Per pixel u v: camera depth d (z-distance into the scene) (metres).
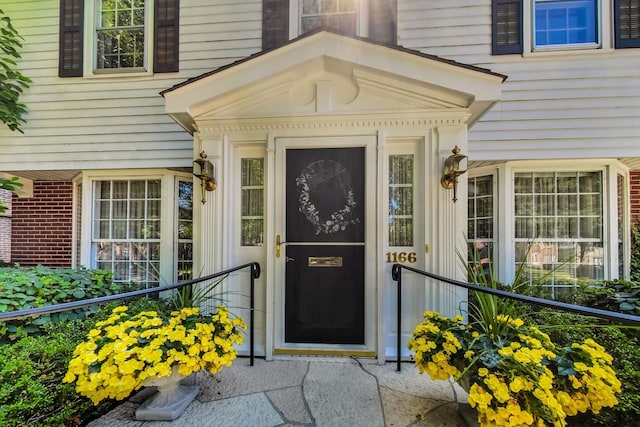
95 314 3.21
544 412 1.57
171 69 4.43
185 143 4.45
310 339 2.94
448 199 2.87
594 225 4.21
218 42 4.37
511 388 1.60
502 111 4.05
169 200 4.72
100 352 1.83
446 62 2.68
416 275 2.96
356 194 2.97
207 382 2.41
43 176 5.20
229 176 3.09
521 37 3.98
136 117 4.50
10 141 4.63
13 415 1.72
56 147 4.57
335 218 2.98
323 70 2.97
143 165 4.49
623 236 4.40
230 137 3.08
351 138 2.97
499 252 4.36
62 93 4.57
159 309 3.45
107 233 4.86
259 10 4.32
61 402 1.95
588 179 4.26
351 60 2.79
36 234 5.47
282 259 2.98
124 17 4.60
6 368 1.89
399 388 2.33
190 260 4.92
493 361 1.72
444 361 1.94
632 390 1.88
